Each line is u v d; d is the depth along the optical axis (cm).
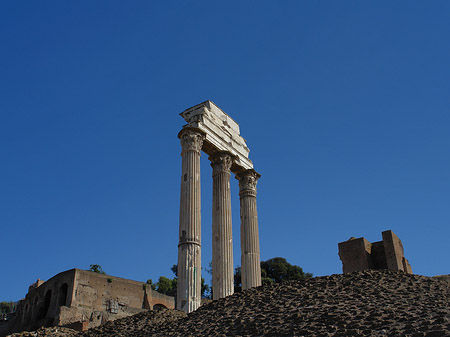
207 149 3931
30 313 7762
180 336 2181
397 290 2292
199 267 3238
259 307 2356
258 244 4053
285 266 8775
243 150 4297
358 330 1742
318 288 2492
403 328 1697
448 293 2214
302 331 1842
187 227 3300
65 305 7062
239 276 8200
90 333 2811
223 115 4150
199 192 3491
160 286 10594
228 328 2117
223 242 3641
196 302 3120
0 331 8456
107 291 7431
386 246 5950
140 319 2856
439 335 1547
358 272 2680
